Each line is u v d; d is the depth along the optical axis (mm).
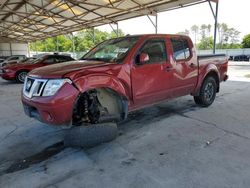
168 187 2363
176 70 4367
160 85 4102
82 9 14383
